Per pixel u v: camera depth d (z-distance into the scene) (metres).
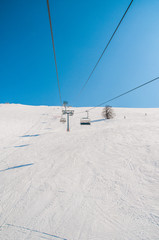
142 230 3.07
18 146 14.65
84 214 3.80
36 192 5.12
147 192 4.39
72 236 3.08
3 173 7.32
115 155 7.94
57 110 64.94
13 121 36.78
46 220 3.65
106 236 3.02
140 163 6.38
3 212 4.06
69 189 5.15
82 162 7.74
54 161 8.58
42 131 25.78
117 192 4.66
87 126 29.53
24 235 3.18
